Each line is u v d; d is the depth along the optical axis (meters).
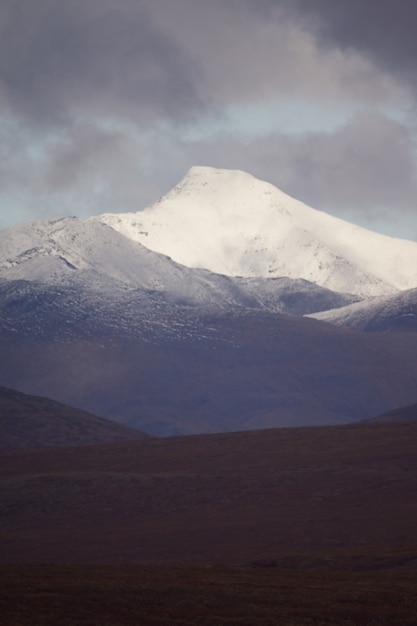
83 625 160.88
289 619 169.25
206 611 172.25
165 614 169.38
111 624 161.88
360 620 170.75
